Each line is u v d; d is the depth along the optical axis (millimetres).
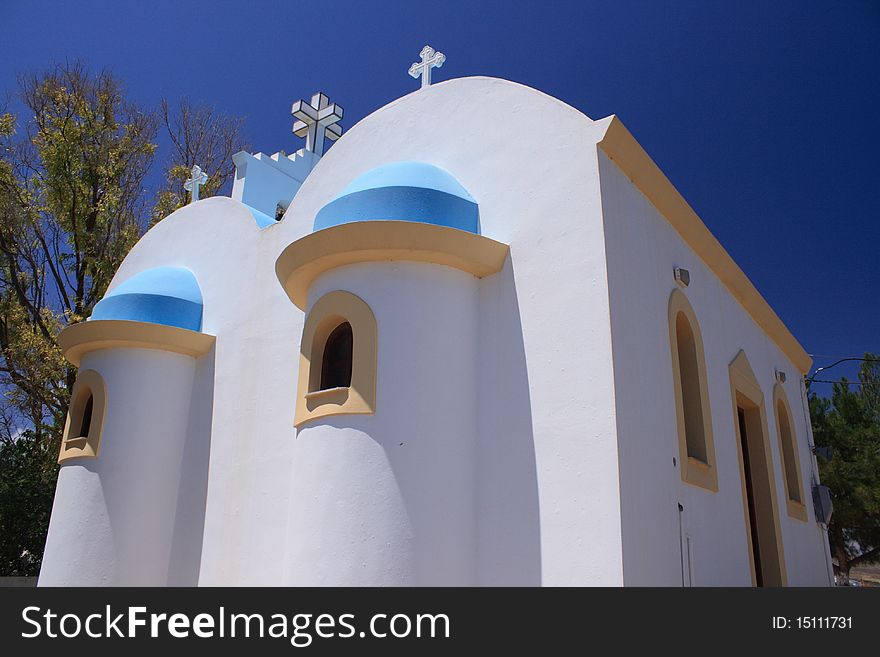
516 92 7359
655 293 7008
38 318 16781
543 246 6527
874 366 26391
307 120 16438
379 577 5719
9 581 13055
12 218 16797
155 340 9070
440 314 6527
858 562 22172
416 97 8414
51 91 18391
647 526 5715
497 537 6027
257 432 8406
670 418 6672
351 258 6648
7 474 15234
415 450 6070
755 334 10922
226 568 8070
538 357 6230
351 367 6508
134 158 19391
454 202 6934
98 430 8734
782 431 11883
